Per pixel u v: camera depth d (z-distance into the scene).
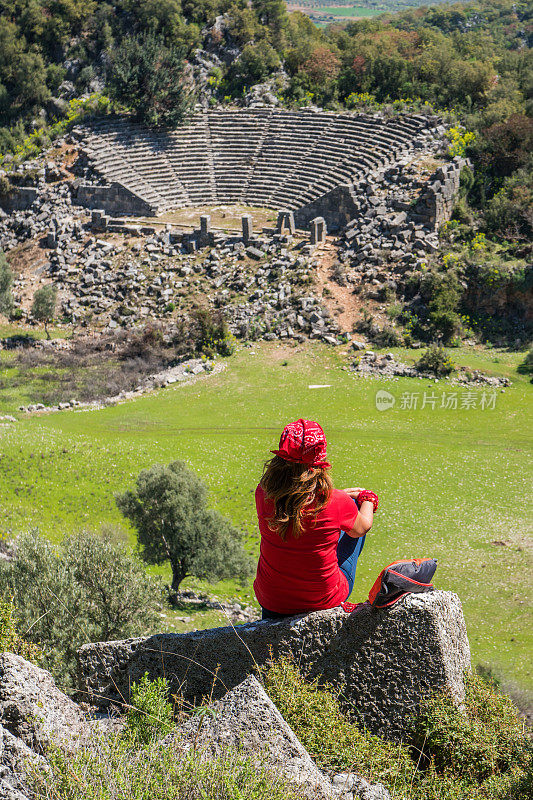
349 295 76.62
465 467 54.00
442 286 73.00
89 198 94.31
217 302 78.38
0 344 76.31
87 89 107.25
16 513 45.75
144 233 88.75
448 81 100.31
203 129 101.44
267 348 73.06
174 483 38.88
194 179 97.31
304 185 92.12
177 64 100.56
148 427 59.59
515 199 82.56
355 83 103.94
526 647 34.75
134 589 18.77
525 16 184.50
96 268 85.56
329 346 72.06
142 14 109.75
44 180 96.50
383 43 109.44
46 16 108.00
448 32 172.62
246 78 107.50
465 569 42.81
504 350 71.69
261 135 99.62
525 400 63.12
